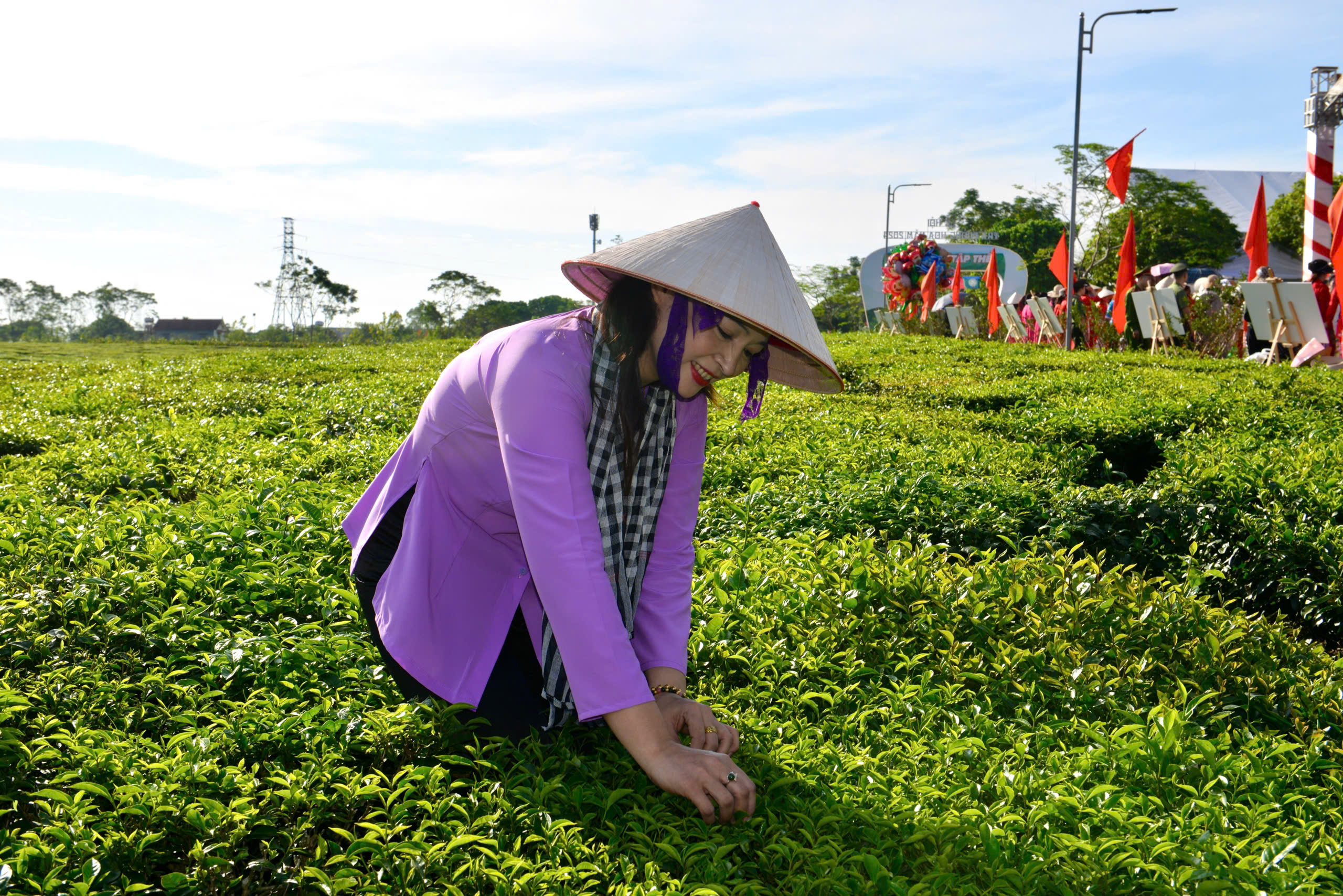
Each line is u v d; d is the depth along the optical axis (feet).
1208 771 7.77
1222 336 46.16
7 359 58.59
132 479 17.74
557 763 7.61
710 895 5.96
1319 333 38.19
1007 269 117.50
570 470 6.78
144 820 6.75
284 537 12.72
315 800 7.06
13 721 7.95
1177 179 168.14
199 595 10.83
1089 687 9.48
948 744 8.07
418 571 7.59
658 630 8.05
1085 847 6.43
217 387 33.04
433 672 7.62
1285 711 9.57
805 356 7.04
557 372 6.87
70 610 10.05
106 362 50.88
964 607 10.91
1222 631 10.89
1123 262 51.60
